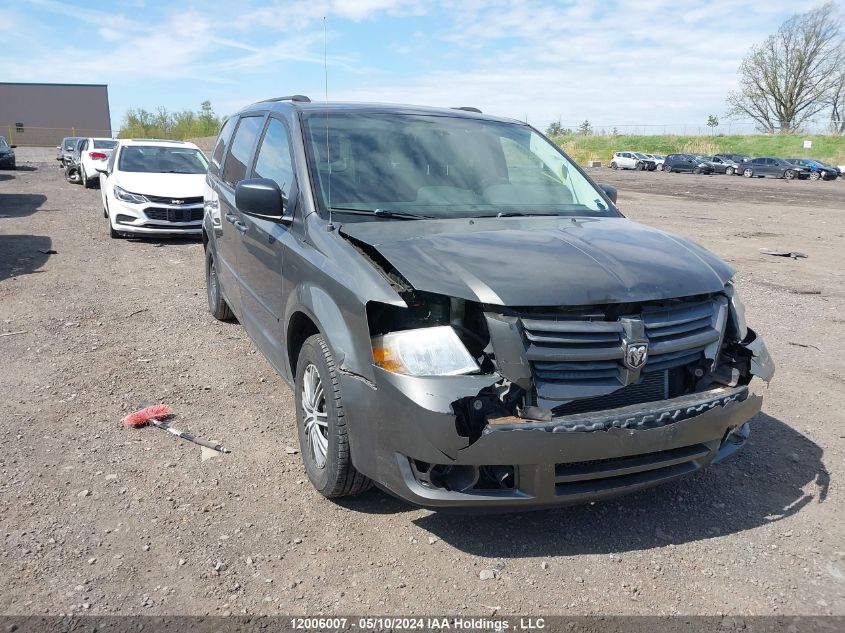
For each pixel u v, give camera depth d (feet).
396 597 9.27
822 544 10.70
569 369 9.42
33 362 18.08
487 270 9.73
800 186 115.96
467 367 9.29
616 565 10.06
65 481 12.01
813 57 229.86
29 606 8.86
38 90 243.81
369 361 9.80
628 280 9.93
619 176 140.77
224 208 18.34
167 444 13.58
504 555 10.25
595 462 9.64
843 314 25.16
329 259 11.05
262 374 17.66
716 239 45.55
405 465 9.48
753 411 10.68
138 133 225.15
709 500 11.95
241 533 10.62
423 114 15.19
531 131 16.16
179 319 22.65
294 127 13.94
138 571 9.65
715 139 224.74
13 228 41.68
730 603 9.29
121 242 37.65
